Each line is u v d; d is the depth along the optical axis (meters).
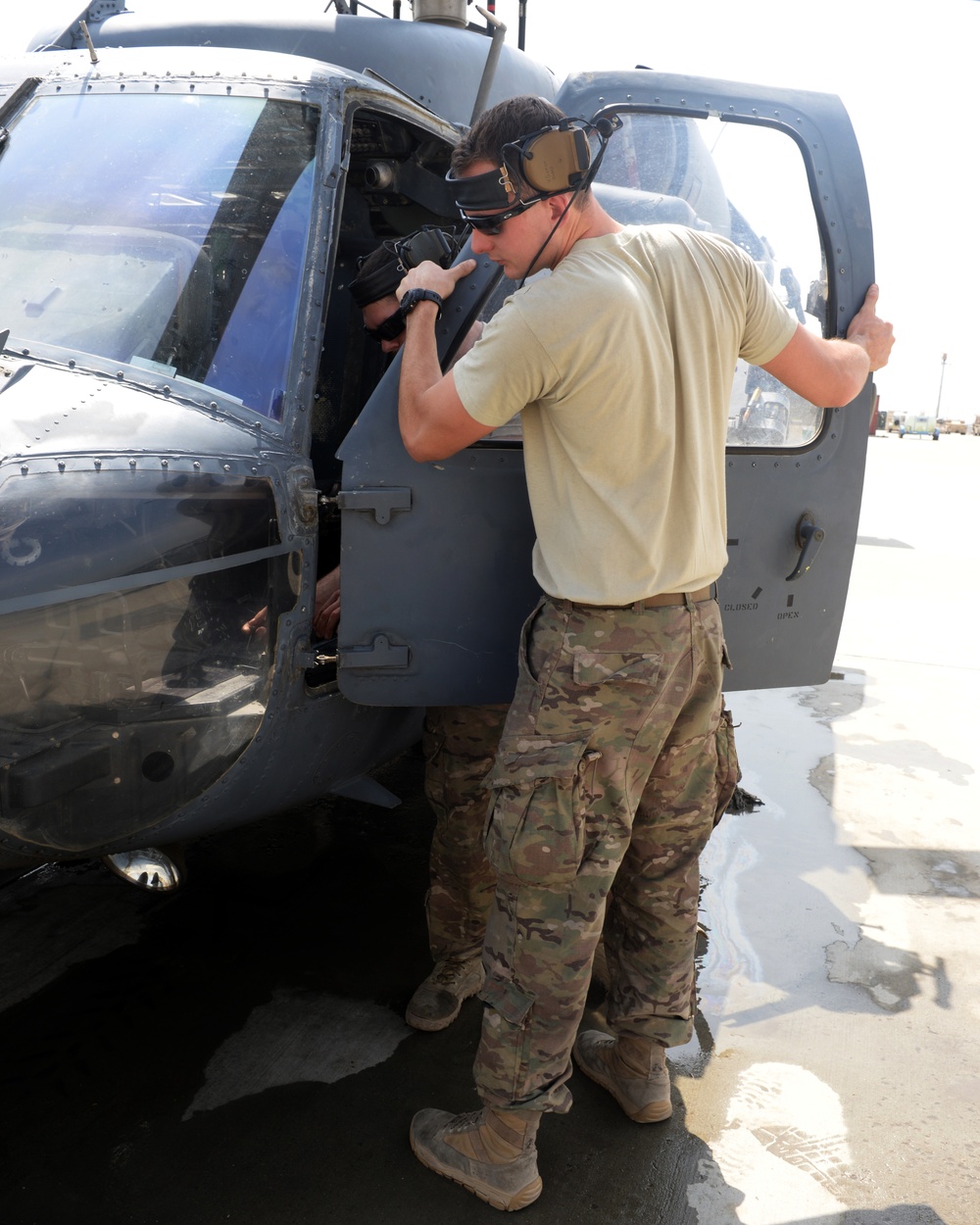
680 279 1.52
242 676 1.70
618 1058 1.94
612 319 1.42
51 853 1.60
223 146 1.91
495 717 2.02
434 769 2.09
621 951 1.86
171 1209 1.68
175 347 1.74
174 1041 2.09
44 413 1.54
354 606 1.76
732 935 2.62
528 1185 1.72
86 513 1.49
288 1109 1.92
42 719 1.53
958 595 7.09
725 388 1.59
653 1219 1.72
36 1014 2.15
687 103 1.97
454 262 1.87
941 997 2.40
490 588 1.82
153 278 1.79
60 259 1.82
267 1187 1.73
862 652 5.51
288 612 1.72
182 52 2.11
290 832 3.03
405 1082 2.01
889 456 24.97
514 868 1.59
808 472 2.05
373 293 1.86
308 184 1.90
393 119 2.15
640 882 1.81
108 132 1.96
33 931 2.45
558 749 1.57
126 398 1.63
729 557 2.00
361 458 1.73
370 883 2.77
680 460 1.54
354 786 2.21
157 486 1.55
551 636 1.58
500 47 2.02
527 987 1.64
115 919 2.52
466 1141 1.75
